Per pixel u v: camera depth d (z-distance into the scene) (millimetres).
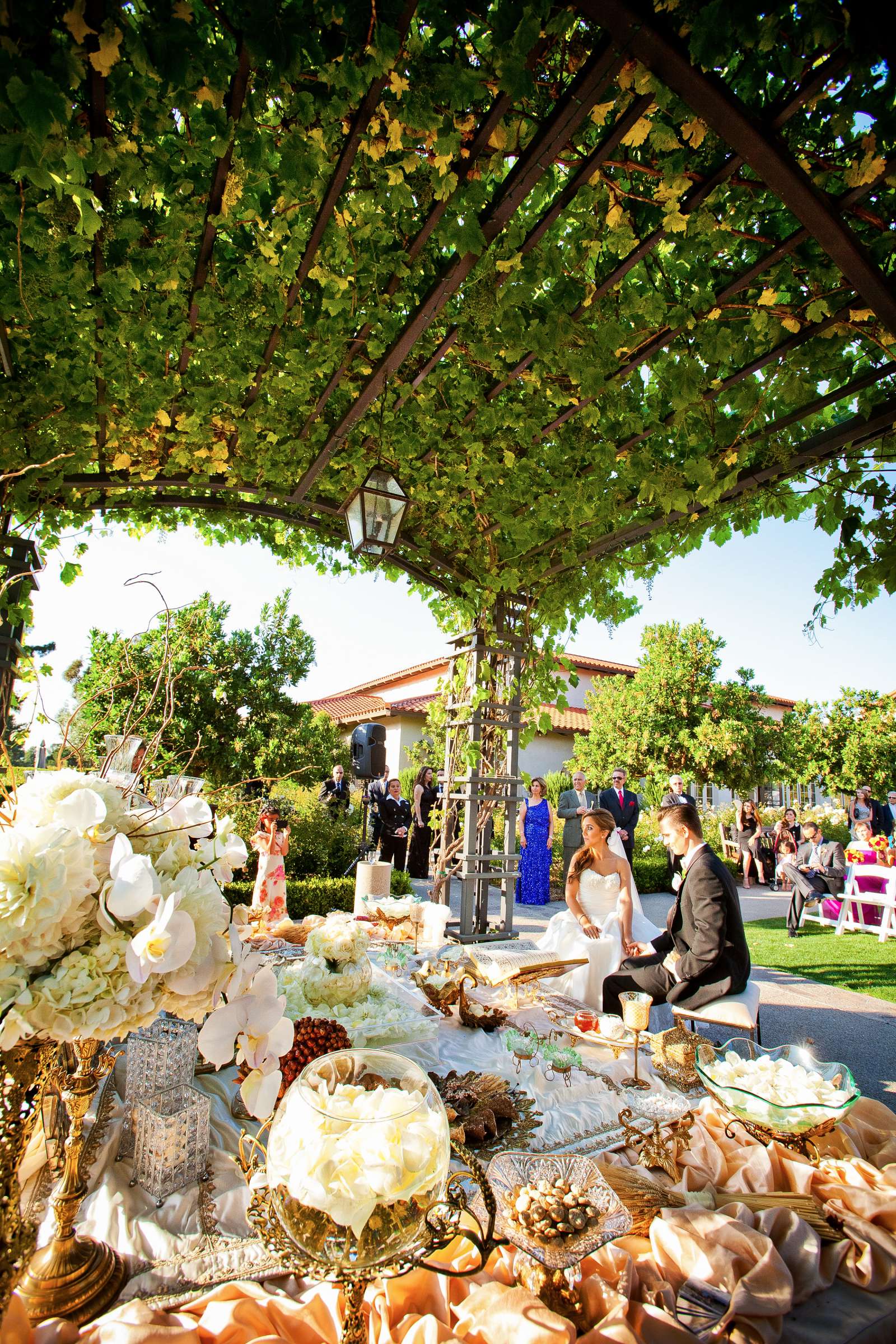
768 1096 1739
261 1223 1033
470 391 3445
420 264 2594
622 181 2182
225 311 2898
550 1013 2787
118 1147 1627
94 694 1421
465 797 5508
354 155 2025
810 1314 1212
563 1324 1093
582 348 2730
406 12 1628
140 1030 1648
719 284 2494
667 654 17844
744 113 1674
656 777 16844
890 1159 1751
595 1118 1899
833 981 6707
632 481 3711
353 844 9398
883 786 20094
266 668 10945
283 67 1626
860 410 2770
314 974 2324
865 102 1714
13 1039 950
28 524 4199
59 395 3326
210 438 3852
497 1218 1268
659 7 1516
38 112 1567
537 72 1959
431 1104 1143
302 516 5148
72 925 1019
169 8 1591
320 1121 1016
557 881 10898
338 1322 1176
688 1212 1385
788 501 3355
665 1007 5031
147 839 1206
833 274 2260
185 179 2281
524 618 5664
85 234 2119
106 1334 1062
